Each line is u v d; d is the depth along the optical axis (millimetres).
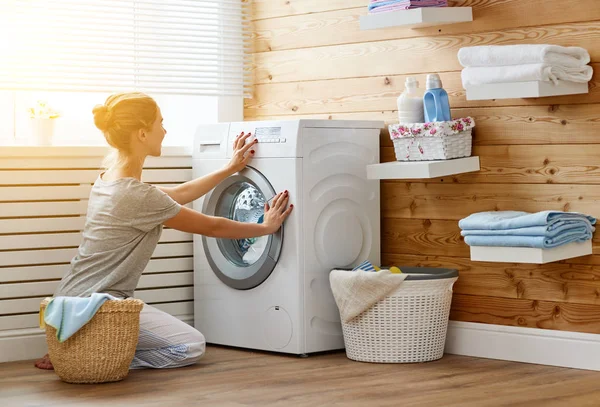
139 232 3357
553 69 3191
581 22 3334
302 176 3598
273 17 4324
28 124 4004
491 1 3572
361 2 3990
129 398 2936
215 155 3902
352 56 4035
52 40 3998
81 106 4320
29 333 3723
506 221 3219
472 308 3686
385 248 3953
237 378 3242
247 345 3797
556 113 3408
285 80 4293
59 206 3805
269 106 4363
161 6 4398
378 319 3479
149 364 3449
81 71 4066
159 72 4414
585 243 3312
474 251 3332
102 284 3305
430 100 3580
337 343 3738
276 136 3643
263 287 3721
